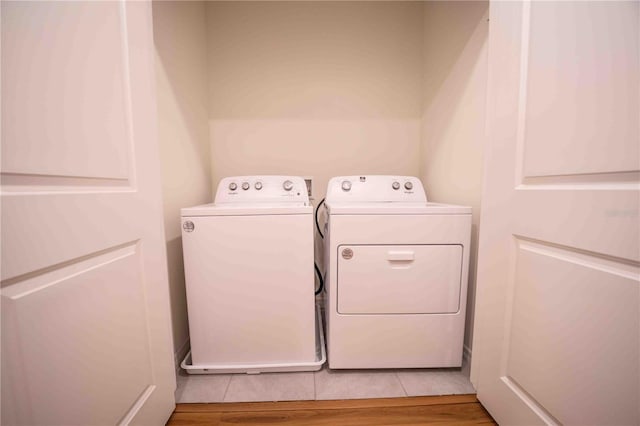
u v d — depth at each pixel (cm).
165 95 120
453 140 140
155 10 112
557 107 67
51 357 52
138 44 79
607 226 56
